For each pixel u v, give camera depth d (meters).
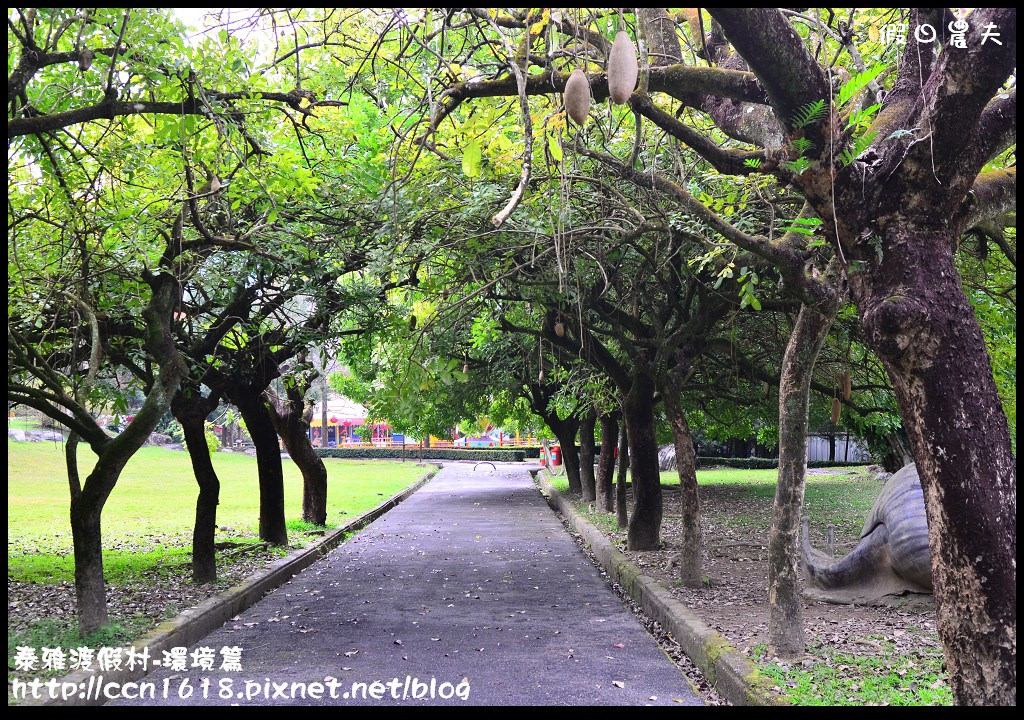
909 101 4.16
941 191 3.76
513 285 10.77
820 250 6.04
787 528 6.48
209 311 11.05
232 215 9.23
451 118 6.16
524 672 6.72
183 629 7.52
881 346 3.75
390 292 11.53
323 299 10.95
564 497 24.09
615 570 11.42
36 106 7.38
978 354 3.66
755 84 4.73
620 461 15.91
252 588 9.73
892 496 8.65
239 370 11.40
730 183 7.37
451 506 23.73
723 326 12.11
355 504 21.72
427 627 8.38
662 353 10.30
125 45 6.53
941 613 3.60
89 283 8.34
